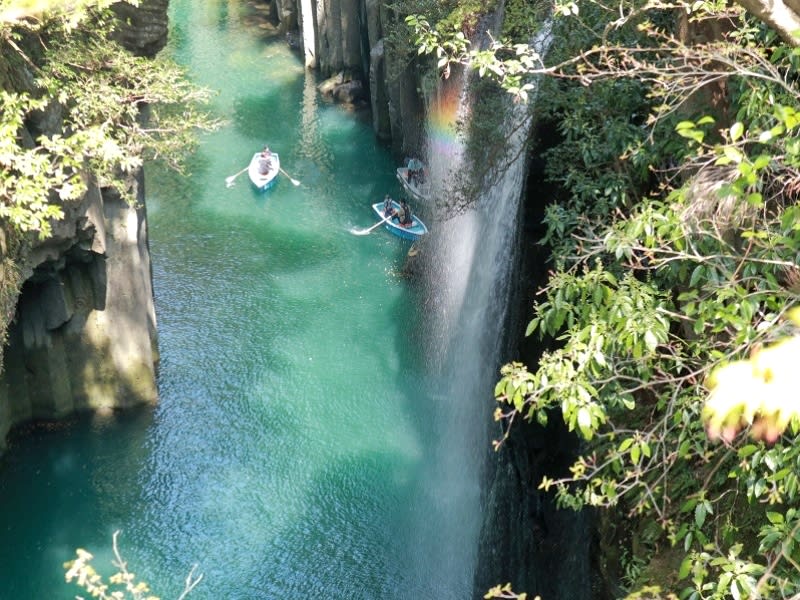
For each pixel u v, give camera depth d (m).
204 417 26.52
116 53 21.19
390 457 25.44
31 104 17.92
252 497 23.97
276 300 31.83
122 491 24.05
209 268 33.34
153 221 36.06
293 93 48.53
